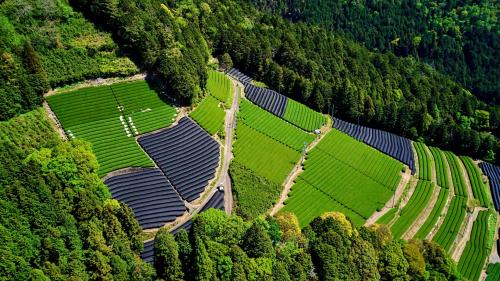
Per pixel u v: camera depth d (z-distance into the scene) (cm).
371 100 18500
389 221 13600
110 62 14025
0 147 9712
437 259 11181
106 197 10350
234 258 8475
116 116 13188
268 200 12650
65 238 8425
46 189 8869
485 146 18500
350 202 13738
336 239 9631
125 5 14488
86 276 7975
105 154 12025
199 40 17225
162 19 15500
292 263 8981
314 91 18088
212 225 9138
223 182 12812
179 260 8344
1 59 11425
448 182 16288
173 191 11856
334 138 16438
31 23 13212
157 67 14462
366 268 9644
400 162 16475
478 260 13212
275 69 18312
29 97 11806
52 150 10444
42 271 7556
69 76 13162
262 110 16425
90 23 14288
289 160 14450
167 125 13675
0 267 7331
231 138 14450
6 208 8150
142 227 10662
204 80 15462
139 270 8206
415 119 18788
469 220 14838
